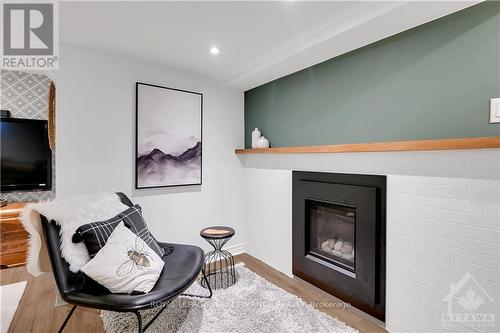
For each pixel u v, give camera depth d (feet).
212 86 9.70
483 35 4.63
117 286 4.65
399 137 5.83
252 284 7.54
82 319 5.86
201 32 6.29
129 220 6.15
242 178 10.54
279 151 8.24
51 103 7.39
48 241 4.99
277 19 5.69
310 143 7.94
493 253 4.19
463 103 4.89
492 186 4.19
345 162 6.58
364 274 6.06
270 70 8.14
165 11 5.37
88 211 5.84
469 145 4.30
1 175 7.76
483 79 4.64
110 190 7.55
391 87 5.97
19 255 7.48
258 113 9.99
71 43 6.90
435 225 4.87
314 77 7.79
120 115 7.70
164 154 8.48
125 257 5.06
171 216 8.77
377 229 5.85
